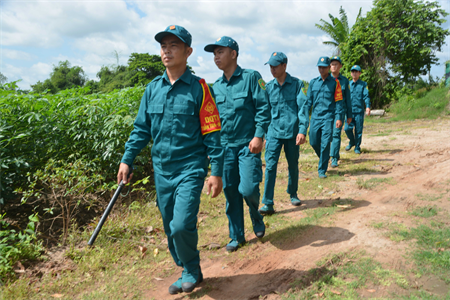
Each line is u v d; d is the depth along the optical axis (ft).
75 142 15.94
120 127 16.37
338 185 17.34
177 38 7.78
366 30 58.18
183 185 7.86
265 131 10.55
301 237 11.51
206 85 8.15
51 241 12.00
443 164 19.75
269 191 13.88
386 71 57.00
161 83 8.15
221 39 10.61
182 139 7.96
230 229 11.29
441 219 11.75
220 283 9.17
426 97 51.83
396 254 9.62
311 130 19.11
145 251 11.25
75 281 9.48
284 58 13.96
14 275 9.50
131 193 16.37
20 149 13.76
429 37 54.44
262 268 9.82
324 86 18.63
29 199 14.20
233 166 10.89
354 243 10.59
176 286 8.73
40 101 14.39
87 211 14.12
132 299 8.65
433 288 7.97
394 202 14.08
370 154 25.12
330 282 8.49
